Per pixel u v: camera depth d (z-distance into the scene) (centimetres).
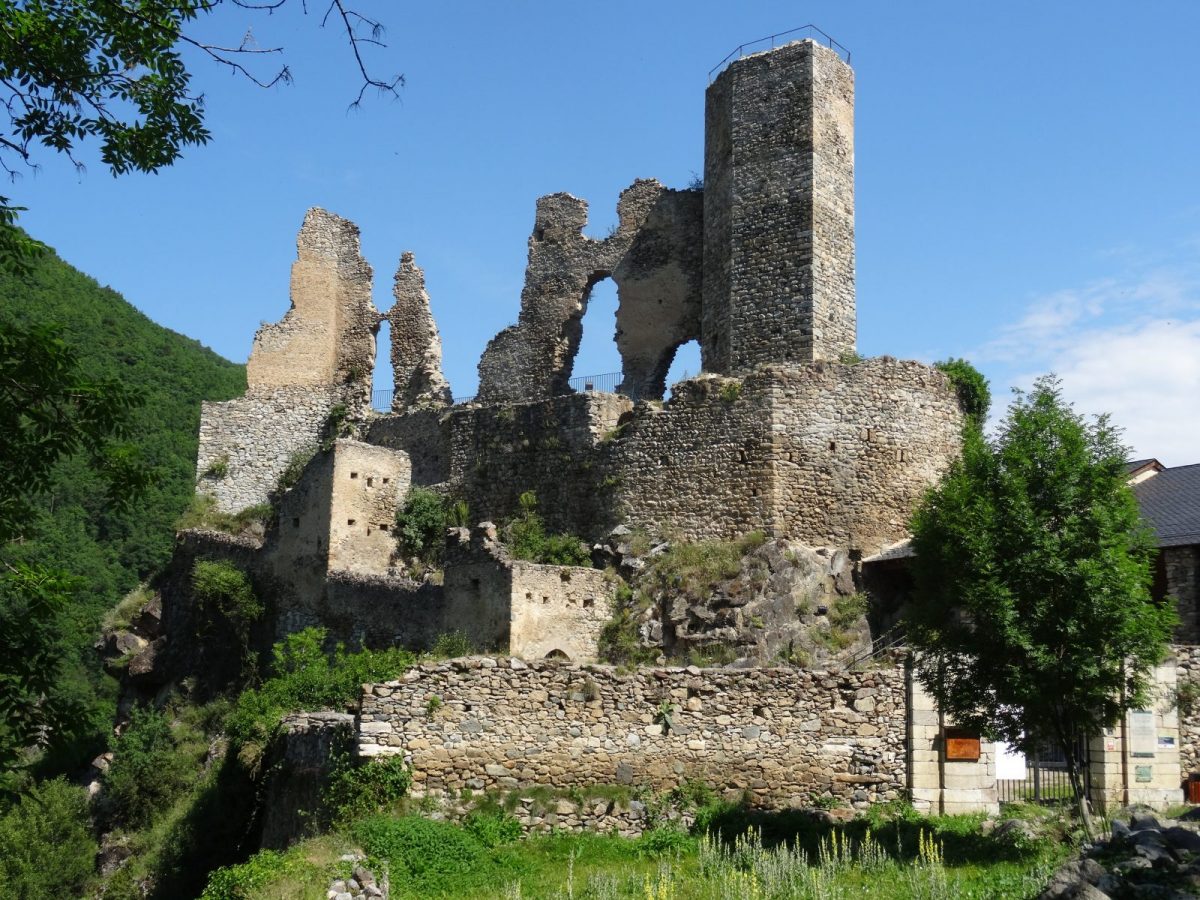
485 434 4275
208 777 3225
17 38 1567
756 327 4025
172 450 6256
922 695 2216
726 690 2202
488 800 2047
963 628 2048
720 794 2152
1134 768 2223
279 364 5147
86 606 4866
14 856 3198
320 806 2080
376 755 2030
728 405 3784
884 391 3791
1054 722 1981
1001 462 2105
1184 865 1555
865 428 3756
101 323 6925
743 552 3572
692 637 3362
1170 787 2227
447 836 1939
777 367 3756
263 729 2733
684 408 3850
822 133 4072
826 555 3566
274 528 4088
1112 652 1970
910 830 2061
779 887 1777
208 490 5022
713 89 4322
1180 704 2284
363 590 3703
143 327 7181
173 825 3052
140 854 3094
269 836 2341
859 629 3419
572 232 4850
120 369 6644
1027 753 2056
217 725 3659
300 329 5181
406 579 3681
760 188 4097
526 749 2092
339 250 5269
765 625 3341
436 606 3503
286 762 2367
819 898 1694
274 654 3806
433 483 4384
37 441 1598
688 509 3778
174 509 5806
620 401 4094
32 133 1652
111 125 1686
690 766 2158
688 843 2028
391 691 2062
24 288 6588
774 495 3666
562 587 3403
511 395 4853
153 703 4066
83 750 4034
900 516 3731
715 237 4219
